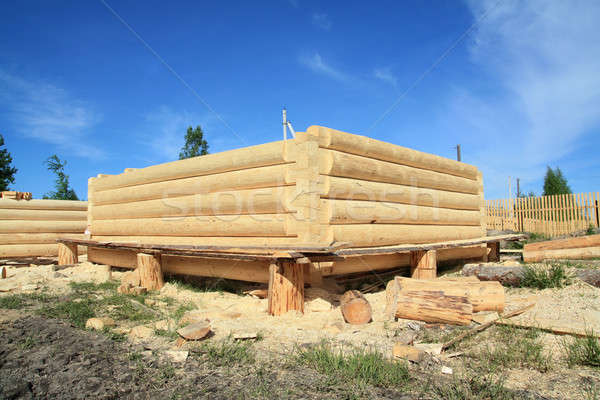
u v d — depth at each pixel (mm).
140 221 9609
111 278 9531
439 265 10281
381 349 4246
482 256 11406
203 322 4742
